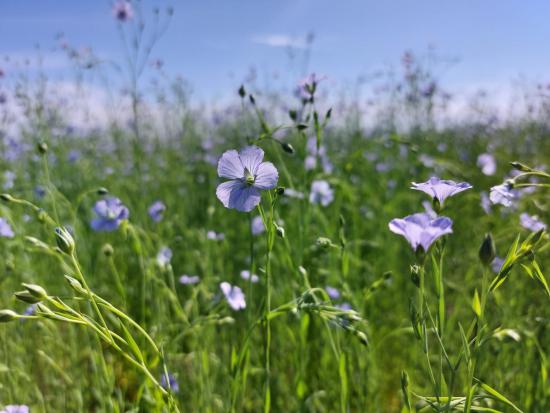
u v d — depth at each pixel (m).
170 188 0.67
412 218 0.17
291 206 0.46
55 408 0.33
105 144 0.93
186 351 0.37
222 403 0.29
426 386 0.33
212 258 0.44
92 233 0.50
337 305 0.33
